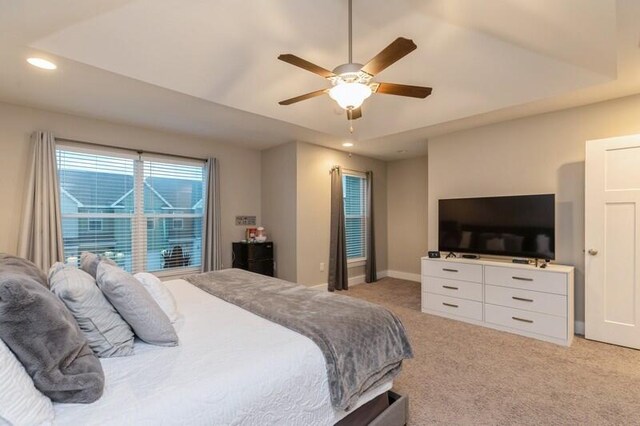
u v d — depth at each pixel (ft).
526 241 11.21
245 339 4.91
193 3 7.26
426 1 7.41
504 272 10.89
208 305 6.77
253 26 8.16
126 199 12.96
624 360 8.63
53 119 11.12
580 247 10.68
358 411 5.36
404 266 19.95
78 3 6.31
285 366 4.26
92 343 4.27
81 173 11.85
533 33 7.75
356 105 7.07
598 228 9.82
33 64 7.81
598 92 9.52
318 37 8.80
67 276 4.63
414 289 17.08
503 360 8.73
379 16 8.13
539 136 11.53
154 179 13.74
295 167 15.58
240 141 15.65
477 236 12.41
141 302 4.66
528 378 7.78
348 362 4.92
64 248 11.44
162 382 3.68
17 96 9.78
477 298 11.53
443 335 10.54
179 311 6.32
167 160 13.91
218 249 15.25
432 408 6.62
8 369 2.93
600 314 9.83
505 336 10.44
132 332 4.82
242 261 15.58
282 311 6.07
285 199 16.11
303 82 10.65
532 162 11.70
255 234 16.20
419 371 8.14
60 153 11.37
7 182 10.26
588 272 10.00
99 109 10.94
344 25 8.43
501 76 9.87
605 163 9.69
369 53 9.50
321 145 16.47
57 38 7.09
